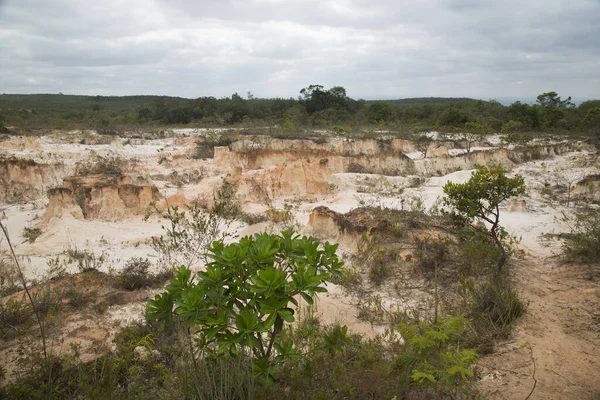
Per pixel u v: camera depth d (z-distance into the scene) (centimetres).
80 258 1020
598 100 5369
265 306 364
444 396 466
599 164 2441
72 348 582
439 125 4706
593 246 877
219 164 2433
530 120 4706
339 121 5375
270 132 3925
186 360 472
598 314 635
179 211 1467
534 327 619
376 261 913
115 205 1417
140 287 827
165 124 5344
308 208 1641
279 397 442
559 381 492
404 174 2477
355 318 714
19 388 480
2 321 643
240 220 1394
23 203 1677
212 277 379
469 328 618
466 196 820
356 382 471
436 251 908
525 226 1283
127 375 529
